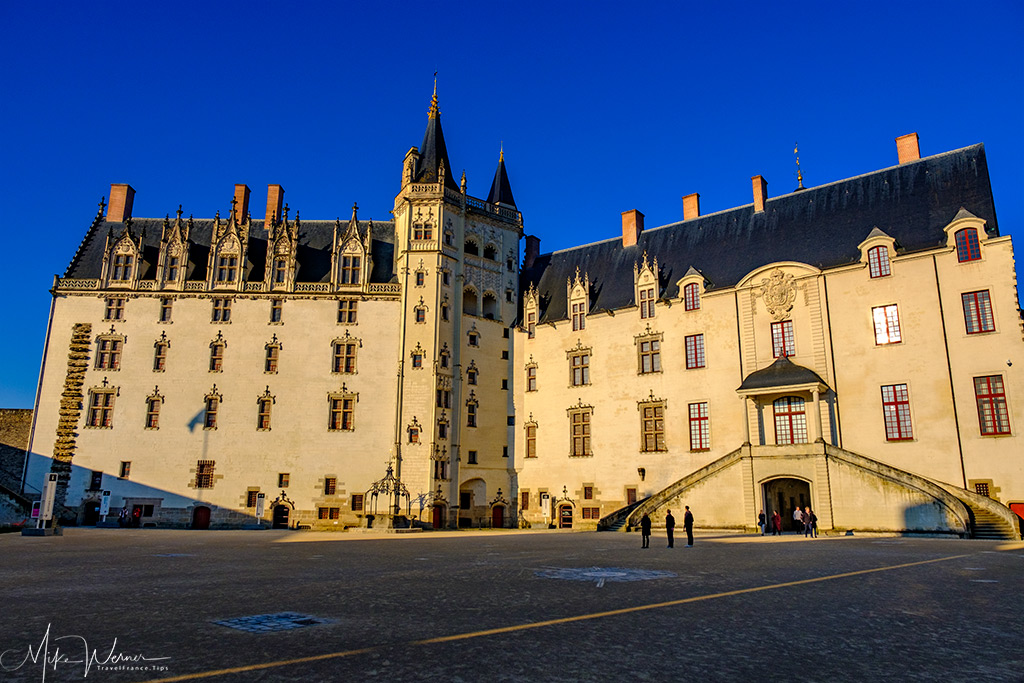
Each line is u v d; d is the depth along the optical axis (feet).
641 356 167.53
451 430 170.19
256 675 23.12
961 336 129.70
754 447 139.85
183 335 172.76
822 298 145.48
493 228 193.16
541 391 181.78
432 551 84.53
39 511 115.24
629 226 189.16
